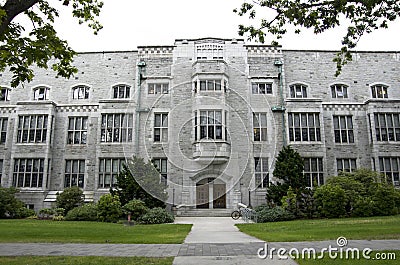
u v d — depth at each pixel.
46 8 8.15
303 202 14.02
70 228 10.59
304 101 18.80
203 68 13.09
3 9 5.76
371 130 18.69
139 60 19.70
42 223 12.31
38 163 18.42
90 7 8.68
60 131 19.36
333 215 13.66
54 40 7.57
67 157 19.03
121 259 5.68
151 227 11.20
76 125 19.50
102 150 18.27
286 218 13.41
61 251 6.59
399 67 20.77
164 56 19.66
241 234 9.30
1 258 5.80
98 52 20.89
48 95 20.41
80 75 20.61
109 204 13.43
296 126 18.55
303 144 18.27
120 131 18.44
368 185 15.51
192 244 7.39
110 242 7.76
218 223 12.82
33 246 7.24
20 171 18.31
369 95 20.23
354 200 14.17
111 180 18.11
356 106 19.42
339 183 15.17
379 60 20.83
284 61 20.41
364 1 6.33
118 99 18.86
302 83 20.11
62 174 18.80
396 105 18.86
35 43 7.02
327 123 19.22
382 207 14.05
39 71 20.73
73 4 8.52
